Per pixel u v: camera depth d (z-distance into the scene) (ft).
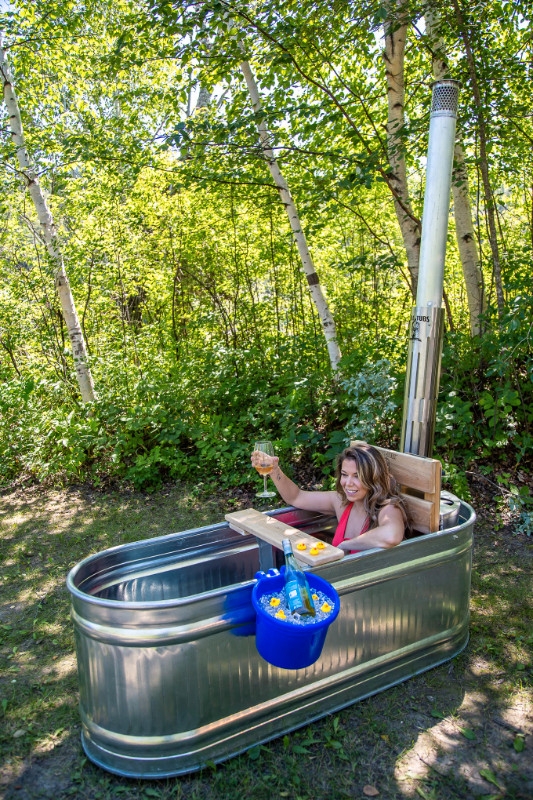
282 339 22.15
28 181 21.07
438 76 18.52
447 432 16.07
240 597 7.03
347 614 7.92
